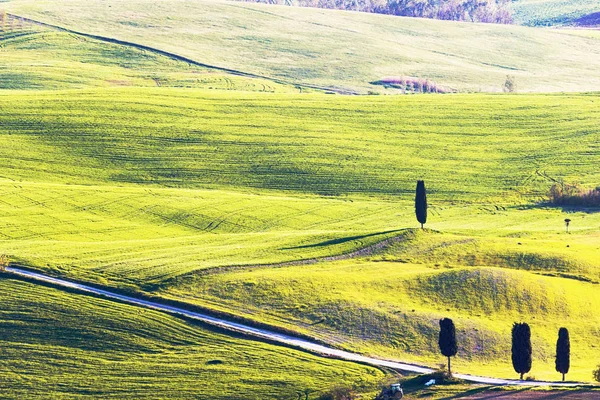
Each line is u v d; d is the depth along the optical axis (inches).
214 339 6545.3
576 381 5654.5
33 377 6250.0
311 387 5856.3
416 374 5925.2
